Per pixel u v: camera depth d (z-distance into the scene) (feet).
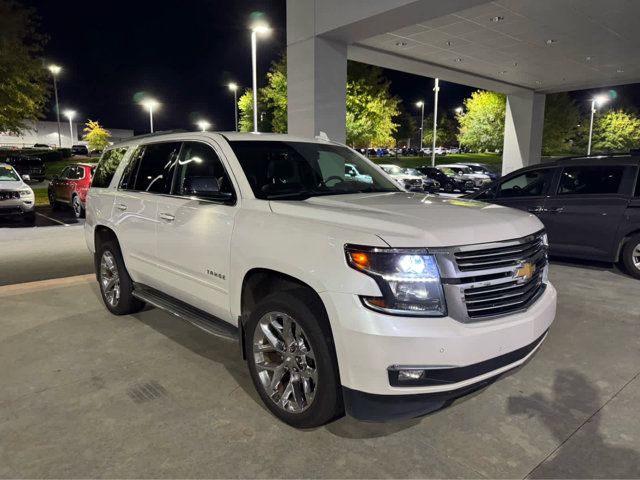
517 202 26.27
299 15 45.06
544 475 8.73
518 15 43.55
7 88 58.18
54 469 8.82
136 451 9.35
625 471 8.85
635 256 22.47
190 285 13.16
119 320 16.70
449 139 265.54
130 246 15.58
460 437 9.91
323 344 9.25
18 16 57.77
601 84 78.13
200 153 13.70
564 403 11.28
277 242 10.17
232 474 8.71
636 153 23.91
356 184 14.17
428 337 8.43
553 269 24.53
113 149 18.24
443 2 35.86
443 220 9.60
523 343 9.54
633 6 41.09
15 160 94.43
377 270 8.63
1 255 28.53
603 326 16.31
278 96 97.30
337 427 10.25
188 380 12.32
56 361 13.42
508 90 83.41
